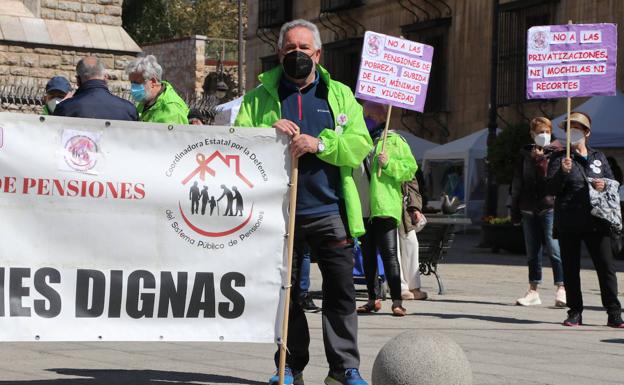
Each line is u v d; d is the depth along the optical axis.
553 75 11.27
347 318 6.72
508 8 32.38
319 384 7.16
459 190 32.66
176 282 6.38
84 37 25.33
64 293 6.27
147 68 8.80
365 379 7.36
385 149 10.90
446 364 5.91
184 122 9.00
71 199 6.27
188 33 69.12
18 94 22.81
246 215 6.43
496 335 10.00
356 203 6.71
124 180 6.32
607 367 8.24
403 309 11.41
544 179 12.69
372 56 11.24
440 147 32.56
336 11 41.34
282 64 6.70
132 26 63.06
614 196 10.76
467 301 13.26
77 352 8.39
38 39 24.73
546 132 12.59
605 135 25.44
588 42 11.20
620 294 14.80
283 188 6.46
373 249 11.54
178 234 6.38
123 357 8.18
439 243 14.03
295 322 6.88
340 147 6.52
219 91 40.19
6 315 6.20
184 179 6.38
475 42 34.41
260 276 6.45
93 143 6.29
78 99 7.85
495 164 26.73
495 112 27.59
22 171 6.21
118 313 6.33
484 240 24.30
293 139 6.41
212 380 7.22
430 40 36.47
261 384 7.12
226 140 6.40
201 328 6.41
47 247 6.25
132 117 7.99
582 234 10.85
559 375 7.80
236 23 71.94
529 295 12.98
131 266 6.34
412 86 11.31
